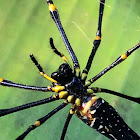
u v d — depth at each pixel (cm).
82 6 36
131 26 35
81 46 35
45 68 35
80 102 29
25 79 35
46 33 35
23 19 35
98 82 35
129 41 35
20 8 36
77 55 35
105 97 34
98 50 35
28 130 30
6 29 35
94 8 36
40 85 35
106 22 35
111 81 34
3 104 34
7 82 30
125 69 34
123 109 34
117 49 35
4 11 36
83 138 34
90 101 29
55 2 36
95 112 29
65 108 35
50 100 30
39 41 35
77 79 30
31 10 36
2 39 35
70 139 34
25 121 34
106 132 29
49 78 30
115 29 35
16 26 35
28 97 35
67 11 36
